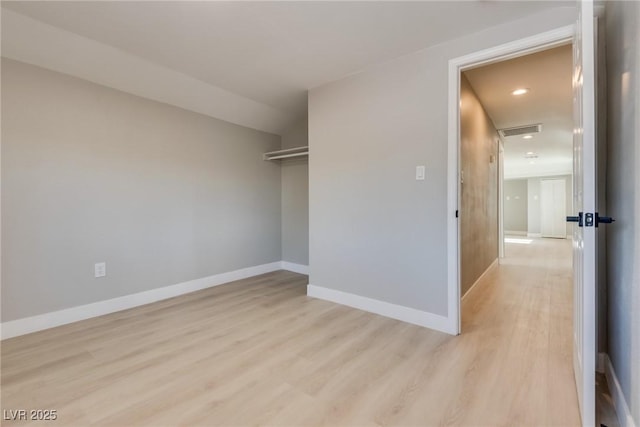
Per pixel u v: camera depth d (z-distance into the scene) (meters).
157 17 2.04
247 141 4.13
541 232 9.55
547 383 1.67
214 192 3.73
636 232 1.21
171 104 3.28
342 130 2.97
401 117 2.56
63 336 2.30
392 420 1.41
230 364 1.89
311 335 2.30
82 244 2.64
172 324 2.53
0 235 2.23
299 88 3.25
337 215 3.03
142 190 3.05
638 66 1.20
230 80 3.05
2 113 2.23
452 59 2.29
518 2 1.85
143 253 3.06
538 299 3.12
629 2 1.32
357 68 2.77
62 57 2.40
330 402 1.53
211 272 3.70
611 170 1.68
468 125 3.09
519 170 9.79
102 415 1.44
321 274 3.19
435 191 2.38
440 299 2.36
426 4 1.89
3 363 1.91
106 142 2.78
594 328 1.28
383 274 2.69
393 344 2.14
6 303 2.26
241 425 1.38
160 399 1.56
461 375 1.75
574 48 1.74
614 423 1.40
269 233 4.46
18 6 1.93
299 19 2.05
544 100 3.62
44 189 2.43
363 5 1.90
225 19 2.06
